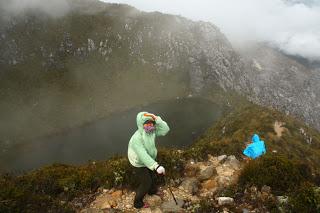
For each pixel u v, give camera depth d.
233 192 4.11
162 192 4.18
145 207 3.85
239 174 4.55
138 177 3.79
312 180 4.77
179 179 4.52
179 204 3.85
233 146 6.08
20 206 3.72
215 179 4.58
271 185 4.16
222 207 3.81
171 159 4.89
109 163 5.76
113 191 4.36
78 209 4.05
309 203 3.53
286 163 4.38
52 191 4.57
